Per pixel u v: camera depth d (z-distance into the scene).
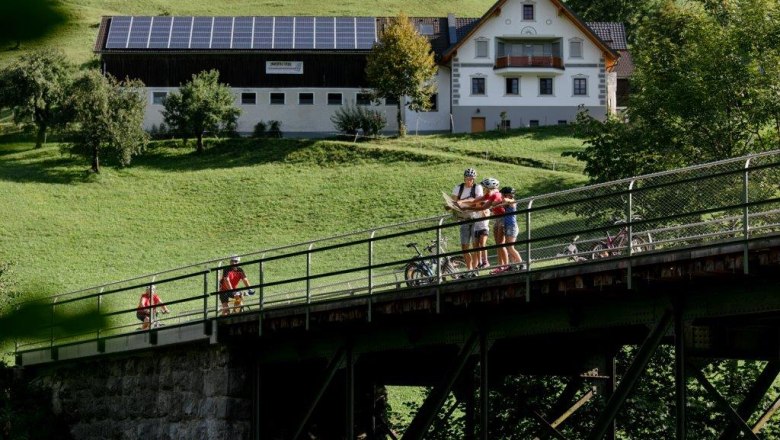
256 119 94.19
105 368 27.98
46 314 5.29
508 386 26.17
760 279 14.65
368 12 140.12
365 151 79.62
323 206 69.25
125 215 69.06
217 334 23.66
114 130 78.00
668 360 26.47
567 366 22.33
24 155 80.94
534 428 26.27
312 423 25.00
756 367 26.89
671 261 15.17
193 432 24.31
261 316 22.38
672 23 49.03
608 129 43.97
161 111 85.06
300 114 94.38
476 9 145.38
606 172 43.50
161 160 81.25
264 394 24.36
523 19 95.94
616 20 128.38
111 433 27.45
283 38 95.81
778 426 26.28
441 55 99.00
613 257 15.91
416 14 142.25
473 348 18.55
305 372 24.98
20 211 69.00
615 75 103.12
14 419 28.14
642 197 19.59
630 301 16.44
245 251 62.25
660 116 42.69
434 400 18.41
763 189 17.59
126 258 61.72
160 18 97.00
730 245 14.41
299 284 49.69
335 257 57.88
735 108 41.25
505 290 17.45
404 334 20.00
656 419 25.69
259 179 75.12
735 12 43.22
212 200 71.44
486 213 20.42
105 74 91.69
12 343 5.20
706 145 41.50
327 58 94.94
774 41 41.03
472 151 79.81
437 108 96.06
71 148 78.19
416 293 18.81
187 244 64.12
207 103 84.31
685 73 42.44
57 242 64.00
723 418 25.81
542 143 81.62
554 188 69.62
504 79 95.88
